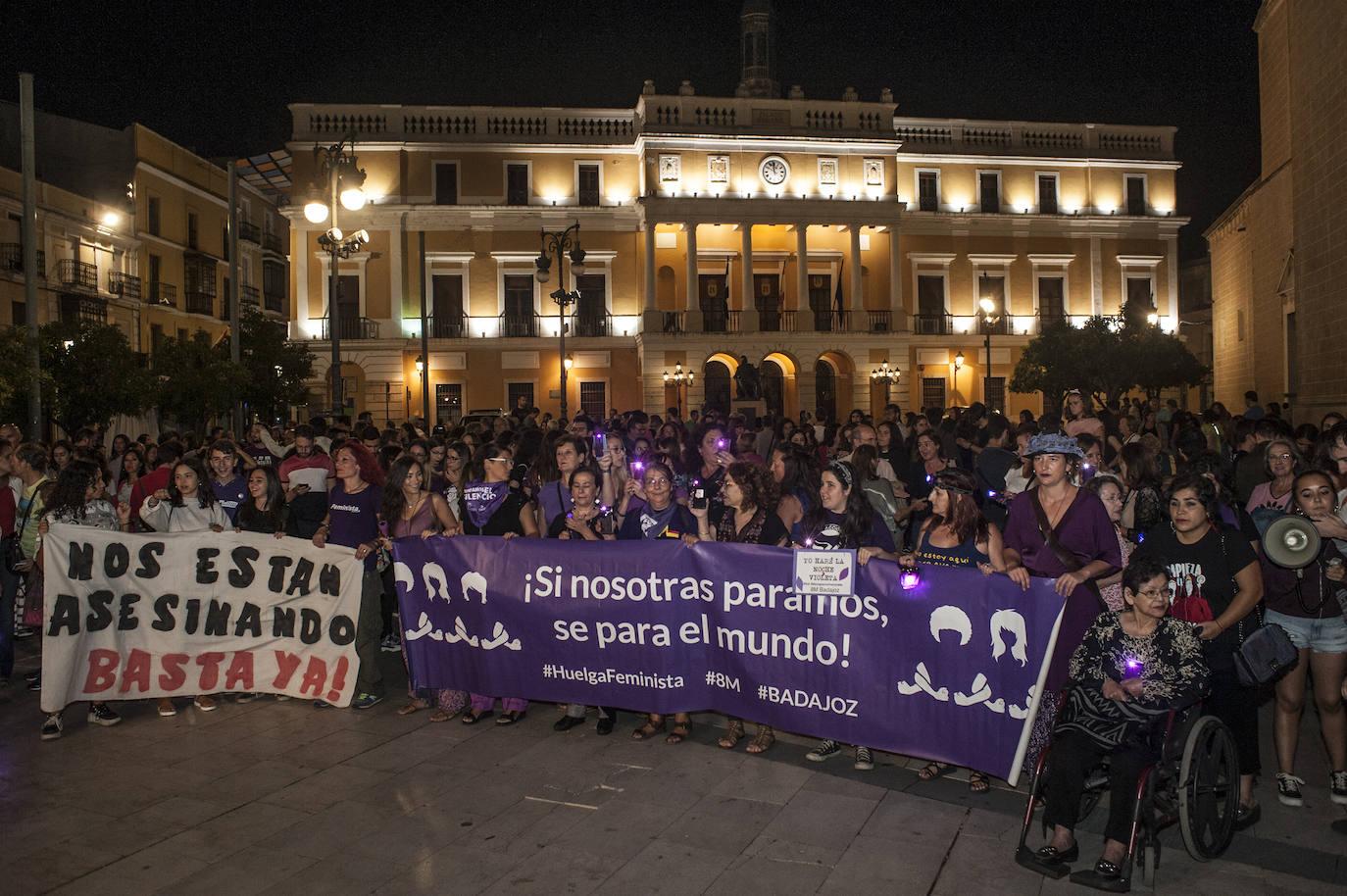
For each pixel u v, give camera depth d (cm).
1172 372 3291
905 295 4100
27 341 1628
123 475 1220
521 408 1859
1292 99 1780
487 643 700
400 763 624
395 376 3759
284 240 5375
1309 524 504
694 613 650
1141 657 468
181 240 4169
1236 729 517
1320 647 540
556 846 500
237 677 745
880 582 585
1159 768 462
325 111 3772
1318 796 561
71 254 3412
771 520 668
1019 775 542
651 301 3769
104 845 507
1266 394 2422
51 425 2997
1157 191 4294
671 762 625
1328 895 447
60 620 691
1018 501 574
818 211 3841
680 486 866
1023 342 4147
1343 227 1583
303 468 923
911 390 4066
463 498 760
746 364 3231
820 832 516
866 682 590
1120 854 454
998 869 475
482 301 3838
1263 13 2361
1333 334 1630
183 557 739
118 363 2252
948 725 566
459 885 461
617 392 3881
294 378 3123
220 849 502
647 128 3731
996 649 548
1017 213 4144
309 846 504
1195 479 520
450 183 3831
